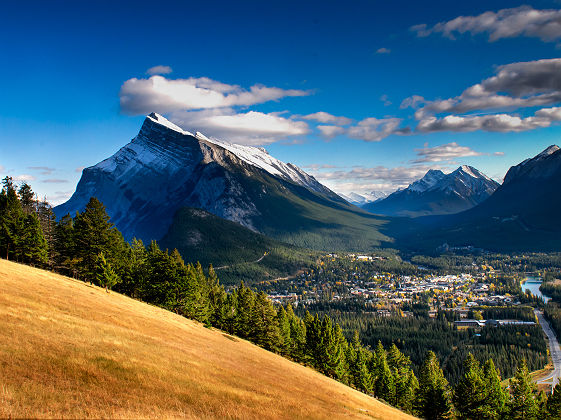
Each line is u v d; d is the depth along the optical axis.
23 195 110.19
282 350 90.56
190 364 39.41
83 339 35.22
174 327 59.38
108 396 25.41
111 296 69.00
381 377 91.94
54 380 25.14
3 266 60.78
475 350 158.88
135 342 40.50
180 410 26.86
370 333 191.88
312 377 60.81
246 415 30.00
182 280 85.62
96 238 84.69
